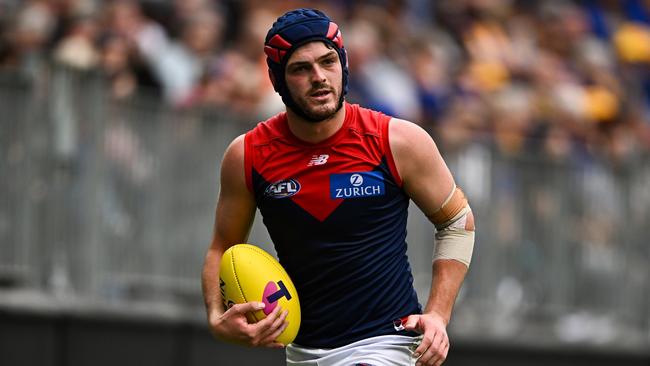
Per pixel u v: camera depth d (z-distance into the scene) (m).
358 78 38.88
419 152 17.39
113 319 30.27
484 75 44.22
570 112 45.25
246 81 35.88
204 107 32.03
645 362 38.62
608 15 53.56
